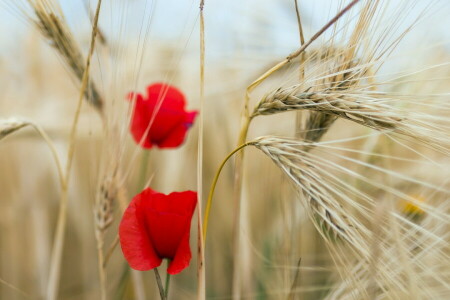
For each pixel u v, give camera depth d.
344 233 0.39
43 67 0.82
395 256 0.40
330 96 0.40
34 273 0.71
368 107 0.40
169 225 0.39
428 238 0.42
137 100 0.51
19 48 0.82
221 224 0.73
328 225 0.40
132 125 0.52
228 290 0.68
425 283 0.42
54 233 0.75
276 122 0.75
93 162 0.50
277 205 0.66
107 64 0.51
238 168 0.47
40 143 0.74
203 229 0.42
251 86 0.44
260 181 0.68
